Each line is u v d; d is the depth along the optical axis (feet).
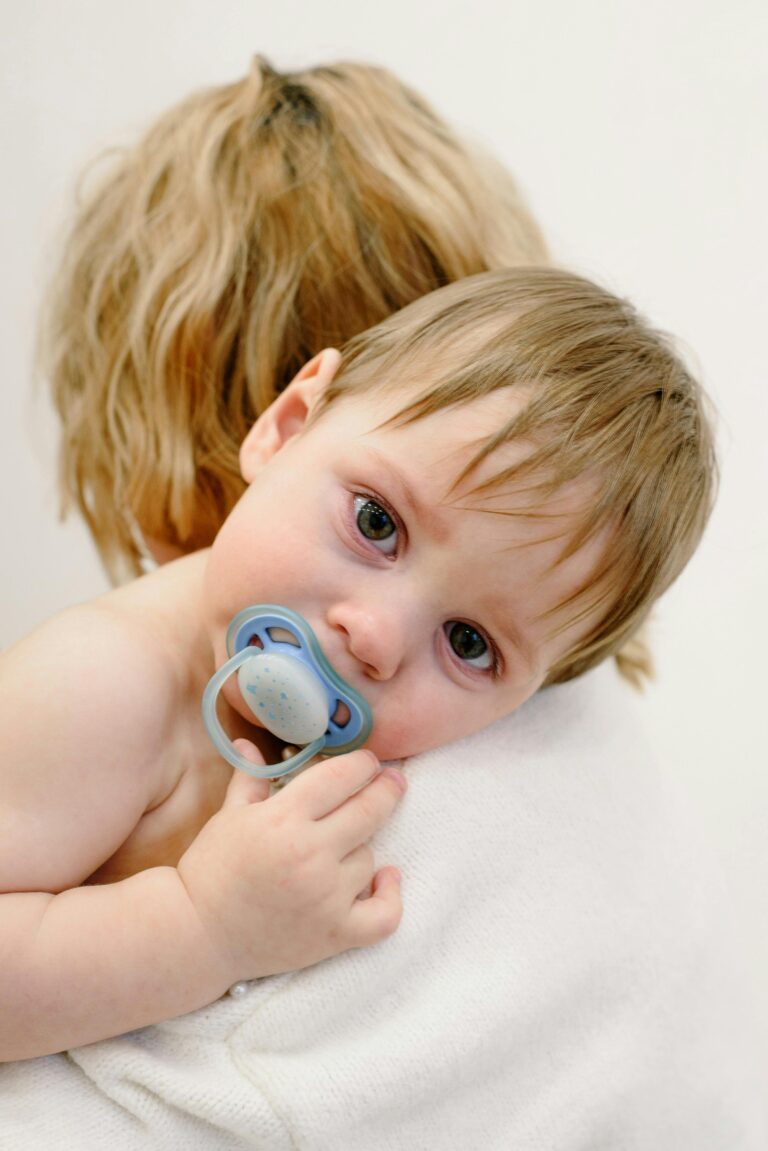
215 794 2.52
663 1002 2.51
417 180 3.42
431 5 4.86
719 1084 2.58
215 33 4.96
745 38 4.64
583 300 2.78
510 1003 2.25
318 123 3.46
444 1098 2.20
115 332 3.45
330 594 2.32
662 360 2.74
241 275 3.25
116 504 3.72
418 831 2.36
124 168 3.68
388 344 2.67
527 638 2.44
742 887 4.17
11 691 2.20
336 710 2.37
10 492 5.27
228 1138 2.12
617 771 2.80
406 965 2.24
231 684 2.45
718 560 4.65
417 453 2.34
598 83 4.79
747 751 4.47
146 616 2.51
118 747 2.24
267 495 2.46
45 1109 2.12
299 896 2.11
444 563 2.31
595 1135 2.33
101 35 4.85
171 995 2.12
